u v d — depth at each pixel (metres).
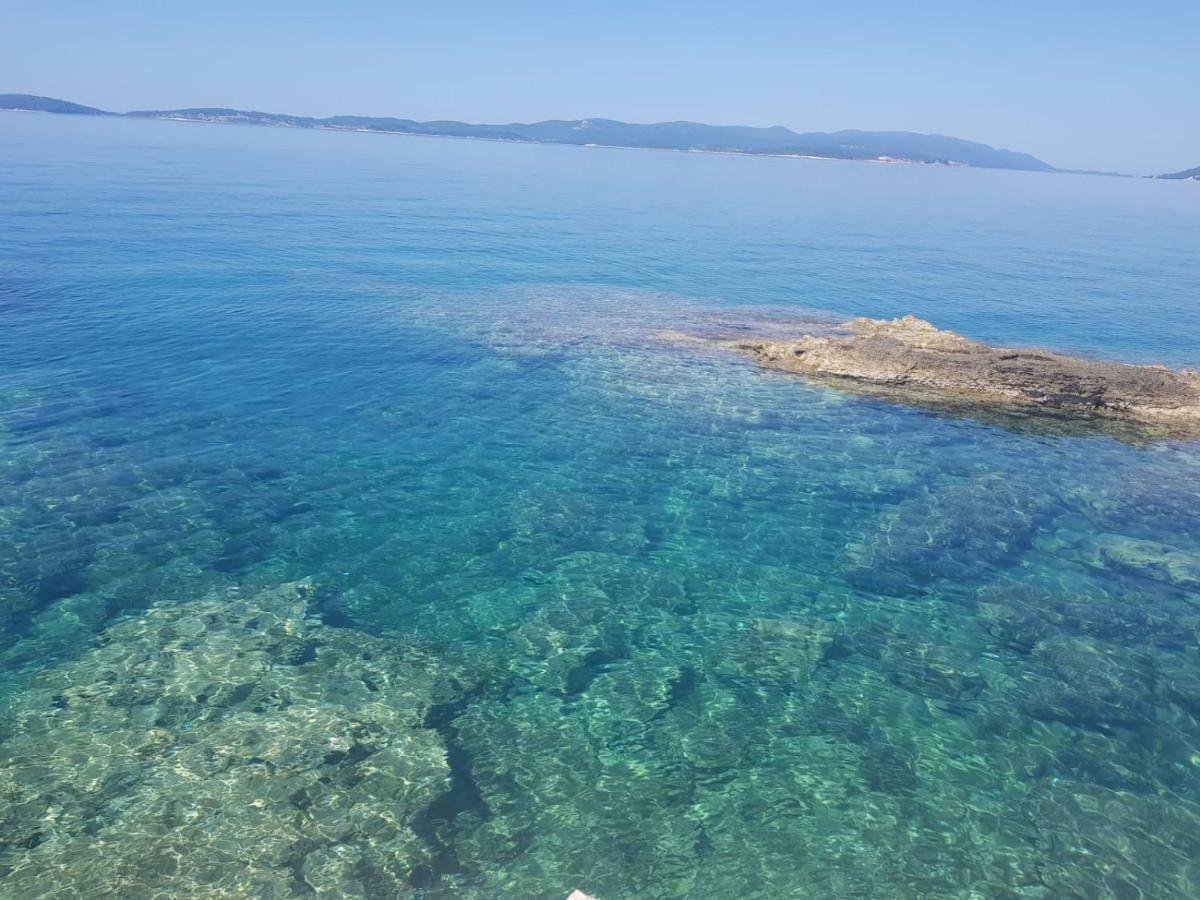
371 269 45.31
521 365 29.64
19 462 19.55
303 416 23.88
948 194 155.12
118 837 9.95
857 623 15.41
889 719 12.89
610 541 18.03
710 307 40.66
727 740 12.32
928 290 47.72
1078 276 54.88
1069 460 23.36
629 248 59.38
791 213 94.25
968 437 24.88
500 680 13.45
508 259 51.56
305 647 13.93
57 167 85.44
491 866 9.98
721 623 15.28
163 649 13.55
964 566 17.50
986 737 12.55
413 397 25.94
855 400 27.66
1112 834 10.80
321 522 18.11
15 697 12.23
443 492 19.86
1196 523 19.69
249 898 9.31
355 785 11.04
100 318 31.92
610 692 13.28
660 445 23.23
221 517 17.97
